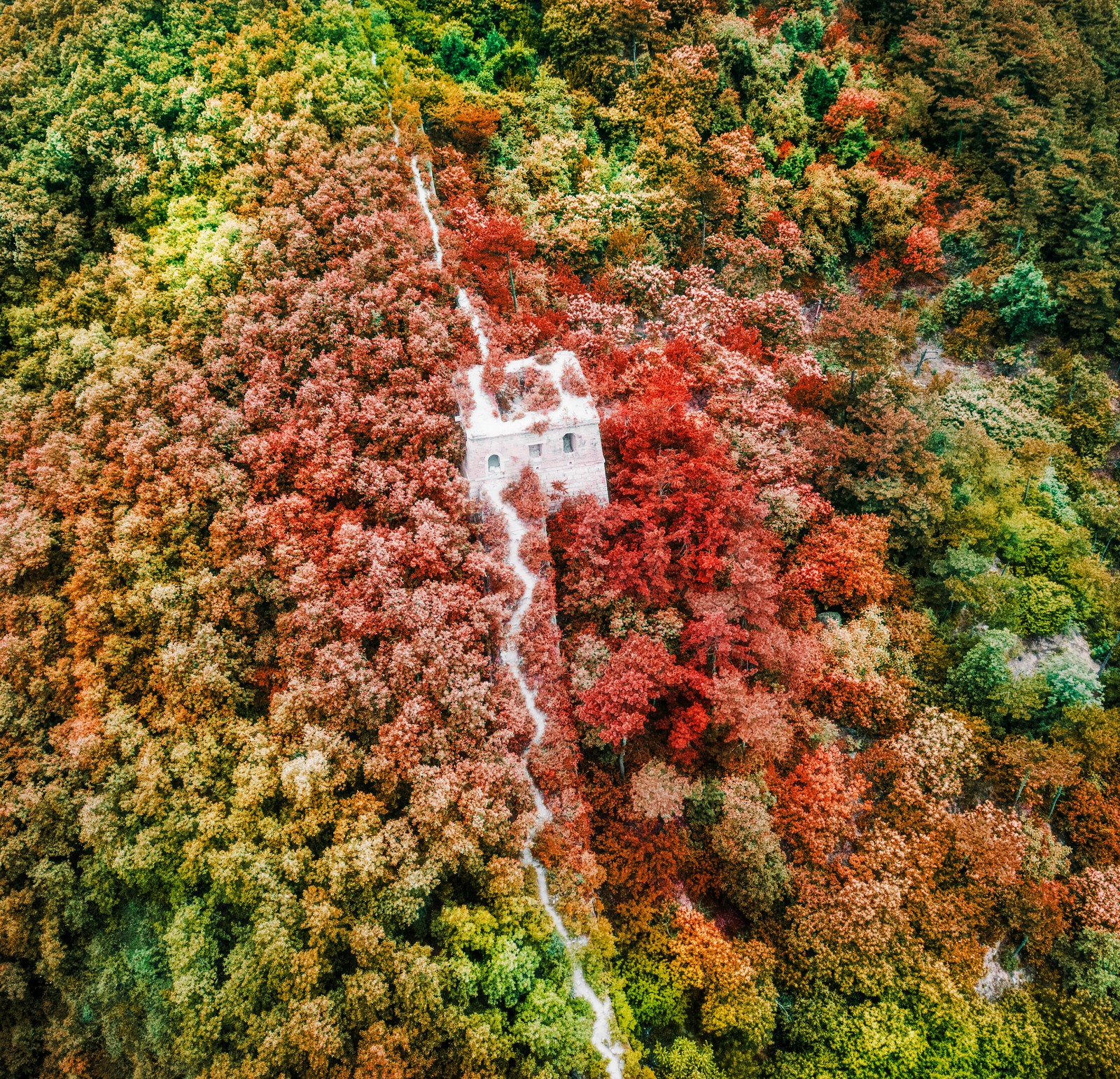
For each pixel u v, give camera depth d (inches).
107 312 2940.5
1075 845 2476.6
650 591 2338.8
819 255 3587.6
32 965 2397.9
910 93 4065.0
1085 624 2874.0
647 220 3321.9
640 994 2012.8
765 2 4276.6
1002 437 3339.1
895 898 2121.1
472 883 2003.0
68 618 2407.7
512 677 2167.8
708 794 2236.7
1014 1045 2121.1
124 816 2162.9
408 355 2551.7
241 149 3075.8
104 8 3454.7
